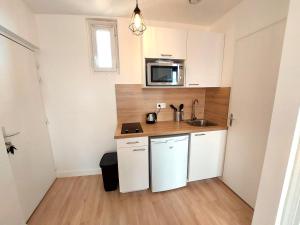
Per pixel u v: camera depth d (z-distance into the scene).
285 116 0.98
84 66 2.21
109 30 2.23
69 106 2.27
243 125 1.86
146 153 1.93
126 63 2.27
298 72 0.89
